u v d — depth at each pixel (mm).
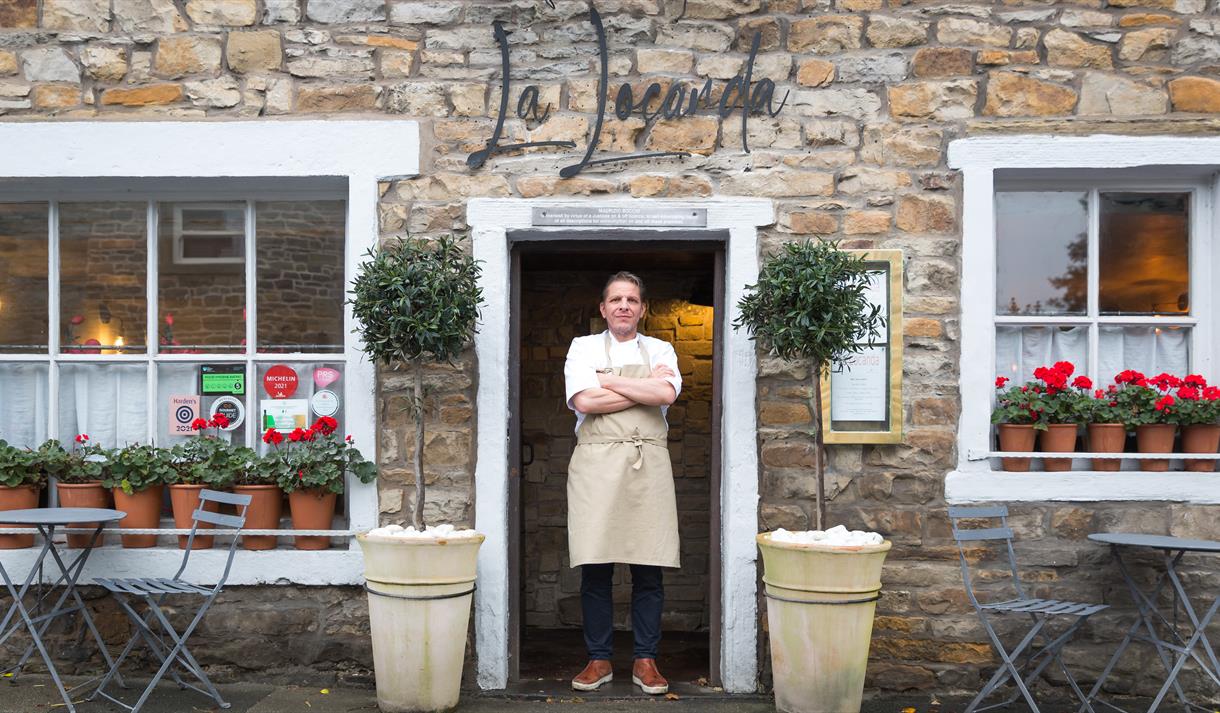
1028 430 4363
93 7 4473
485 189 4434
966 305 4359
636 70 4453
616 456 4207
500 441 4387
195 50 4473
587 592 4414
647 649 4367
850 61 4430
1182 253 4570
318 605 4426
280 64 4473
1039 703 4289
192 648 4430
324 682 4395
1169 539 3945
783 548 3836
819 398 4043
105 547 4418
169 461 4414
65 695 3891
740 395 4379
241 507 4438
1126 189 4566
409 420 4422
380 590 3926
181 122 4441
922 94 4418
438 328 3906
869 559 3789
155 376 4652
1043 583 4340
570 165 4430
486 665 4375
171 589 3975
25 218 4699
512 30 4473
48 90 4469
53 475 4480
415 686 3922
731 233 4395
